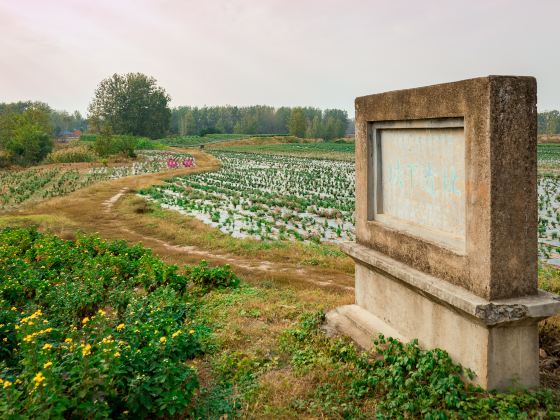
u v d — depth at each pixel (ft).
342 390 21.29
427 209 23.26
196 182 144.56
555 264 54.49
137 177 149.89
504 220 18.51
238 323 29.96
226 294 37.60
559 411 17.90
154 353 21.15
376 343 23.71
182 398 18.99
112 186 122.72
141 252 48.85
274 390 21.40
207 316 31.89
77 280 36.55
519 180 18.60
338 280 43.98
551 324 27.43
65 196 106.83
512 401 18.07
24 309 32.50
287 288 40.24
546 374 21.84
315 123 481.46
